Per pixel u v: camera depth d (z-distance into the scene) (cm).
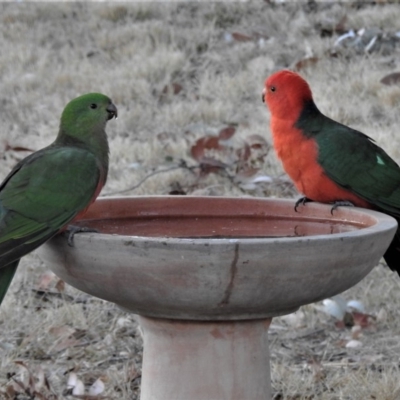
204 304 607
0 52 2111
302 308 1080
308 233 774
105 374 930
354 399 864
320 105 1625
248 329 688
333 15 2080
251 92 1792
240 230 784
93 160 697
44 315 1056
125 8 2262
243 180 1346
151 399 706
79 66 1988
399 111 1608
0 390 896
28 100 1828
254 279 587
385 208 876
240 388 693
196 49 2028
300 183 901
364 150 874
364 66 1789
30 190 657
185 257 575
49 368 949
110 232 749
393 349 990
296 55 1922
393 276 1142
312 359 935
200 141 1405
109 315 1075
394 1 2138
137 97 1817
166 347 693
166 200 777
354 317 1050
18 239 637
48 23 2272
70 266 635
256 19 2136
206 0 2250
